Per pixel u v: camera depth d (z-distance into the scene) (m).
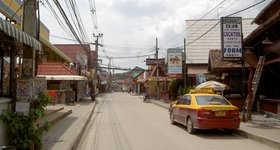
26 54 8.85
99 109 29.61
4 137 8.02
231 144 11.52
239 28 17.33
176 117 16.52
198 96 14.54
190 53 38.69
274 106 18.69
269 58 17.94
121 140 12.45
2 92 9.61
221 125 13.23
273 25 14.70
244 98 22.52
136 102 43.25
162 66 53.47
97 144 11.73
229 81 26.11
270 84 20.81
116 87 174.38
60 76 32.84
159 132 14.54
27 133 8.36
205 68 38.12
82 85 45.12
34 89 8.80
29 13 8.94
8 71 9.96
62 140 11.07
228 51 17.30
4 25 6.55
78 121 17.41
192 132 13.90
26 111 8.41
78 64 42.88
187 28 39.41
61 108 22.44
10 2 16.42
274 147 10.85
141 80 73.44
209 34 39.28
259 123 15.96
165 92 42.75
